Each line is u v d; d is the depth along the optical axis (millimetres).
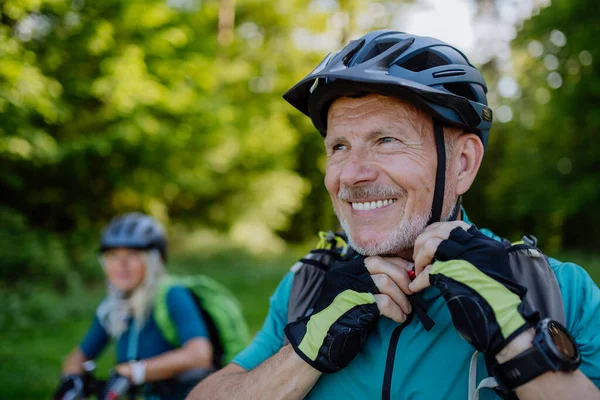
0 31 9141
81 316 8766
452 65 1429
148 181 13320
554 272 1341
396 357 1350
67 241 12734
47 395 5133
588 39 13781
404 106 1383
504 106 20406
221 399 1493
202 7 14602
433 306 1368
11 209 11867
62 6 10445
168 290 2699
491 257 1230
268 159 17562
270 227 19281
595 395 1146
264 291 10961
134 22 11836
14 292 8570
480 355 1303
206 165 14227
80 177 12391
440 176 1400
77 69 11539
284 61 17844
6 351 6477
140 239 2750
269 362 1458
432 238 1290
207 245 15219
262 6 17625
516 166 18531
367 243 1407
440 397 1296
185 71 13078
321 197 22375
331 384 1414
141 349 2711
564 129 15938
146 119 11969
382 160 1384
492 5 15695
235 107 15469
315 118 1569
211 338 2721
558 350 1128
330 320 1354
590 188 15641
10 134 9320
